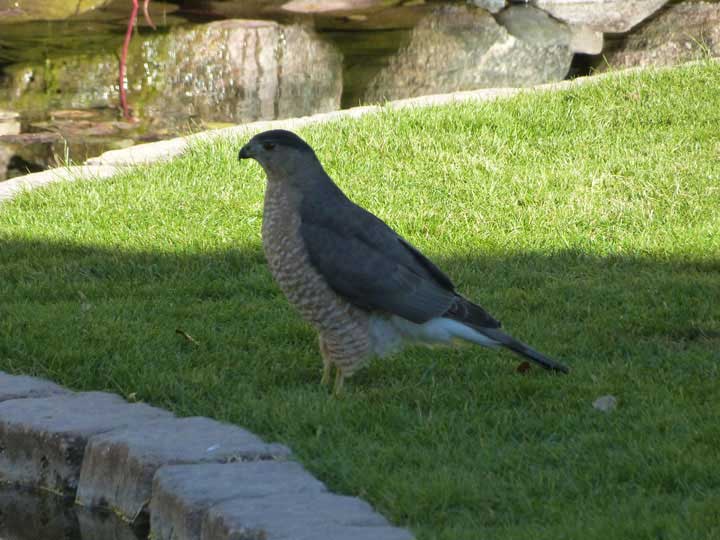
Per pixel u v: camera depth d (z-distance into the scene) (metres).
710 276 11.66
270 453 7.80
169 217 13.86
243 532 6.61
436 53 24.88
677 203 13.59
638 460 7.62
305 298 9.21
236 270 12.41
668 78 17.72
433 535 6.64
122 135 19.52
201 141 16.42
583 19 26.50
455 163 15.05
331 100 22.39
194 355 9.94
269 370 9.76
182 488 7.22
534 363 9.46
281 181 9.23
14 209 14.32
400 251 9.23
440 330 9.19
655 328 10.39
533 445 8.05
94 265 12.44
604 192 14.03
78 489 8.21
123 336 10.20
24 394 9.09
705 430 8.01
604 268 12.13
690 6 27.02
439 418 8.50
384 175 14.81
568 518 6.86
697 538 6.46
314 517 6.75
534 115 16.55
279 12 28.39
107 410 8.71
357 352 9.27
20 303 11.27
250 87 23.11
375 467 7.64
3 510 8.47
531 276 11.84
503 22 26.64
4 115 20.66
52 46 25.34
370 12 28.44
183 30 26.11
